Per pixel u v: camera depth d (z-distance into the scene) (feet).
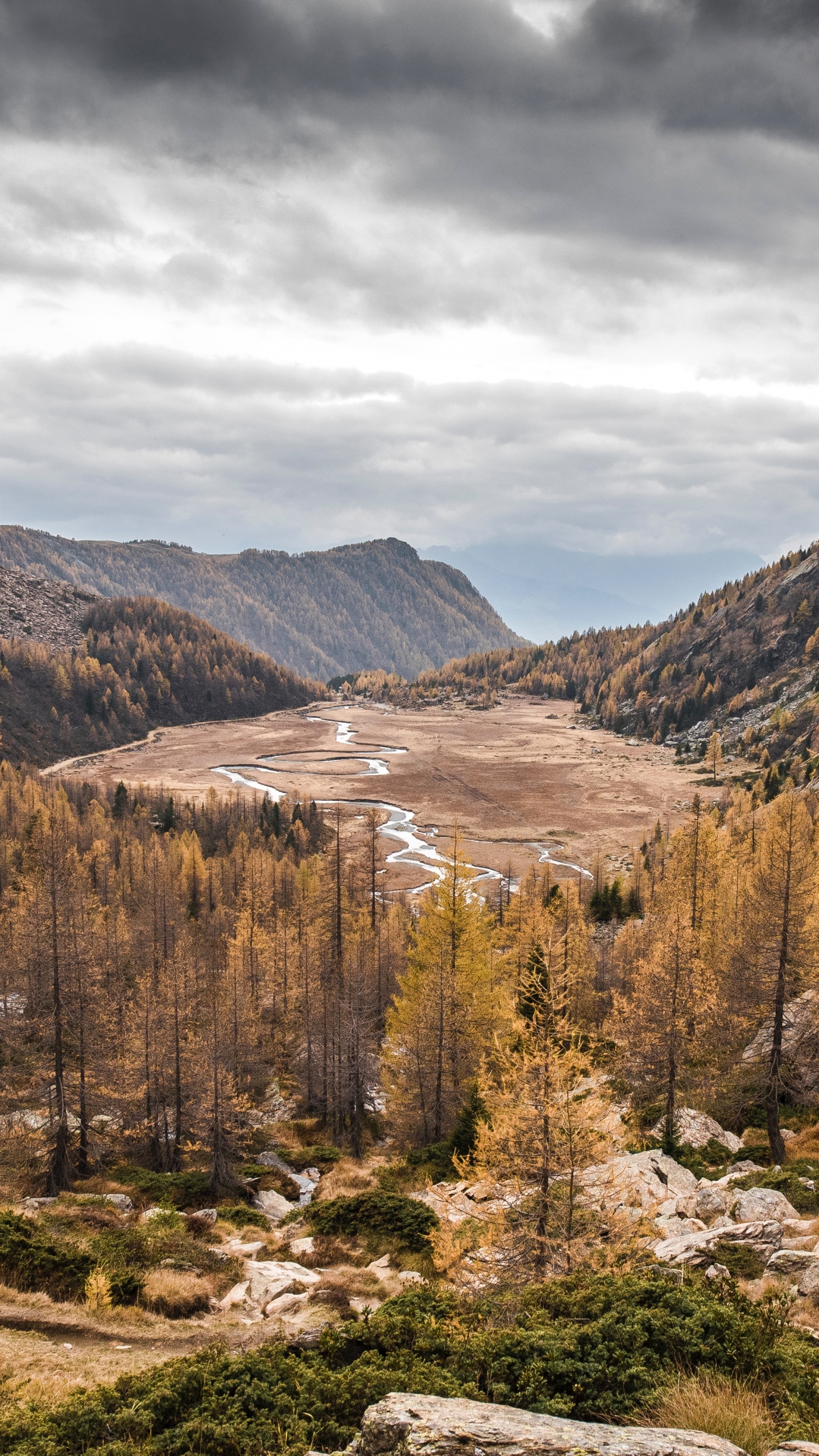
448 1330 47.21
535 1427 28.17
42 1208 103.50
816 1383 34.01
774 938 119.03
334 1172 138.41
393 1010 162.61
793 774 585.22
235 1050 154.61
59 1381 50.90
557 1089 62.54
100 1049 137.80
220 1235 100.78
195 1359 45.80
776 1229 67.87
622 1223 60.39
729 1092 122.93
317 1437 36.91
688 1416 31.14
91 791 563.89
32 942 135.33
